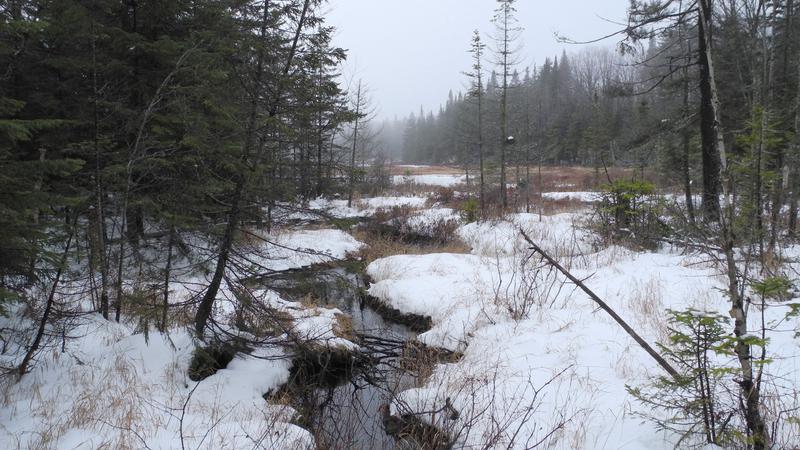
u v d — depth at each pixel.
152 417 4.72
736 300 3.28
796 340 4.93
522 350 6.20
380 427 5.34
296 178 6.38
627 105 44.31
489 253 13.18
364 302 10.23
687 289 7.35
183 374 5.74
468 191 28.55
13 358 5.59
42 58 8.38
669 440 3.72
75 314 5.93
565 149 47.72
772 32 10.16
